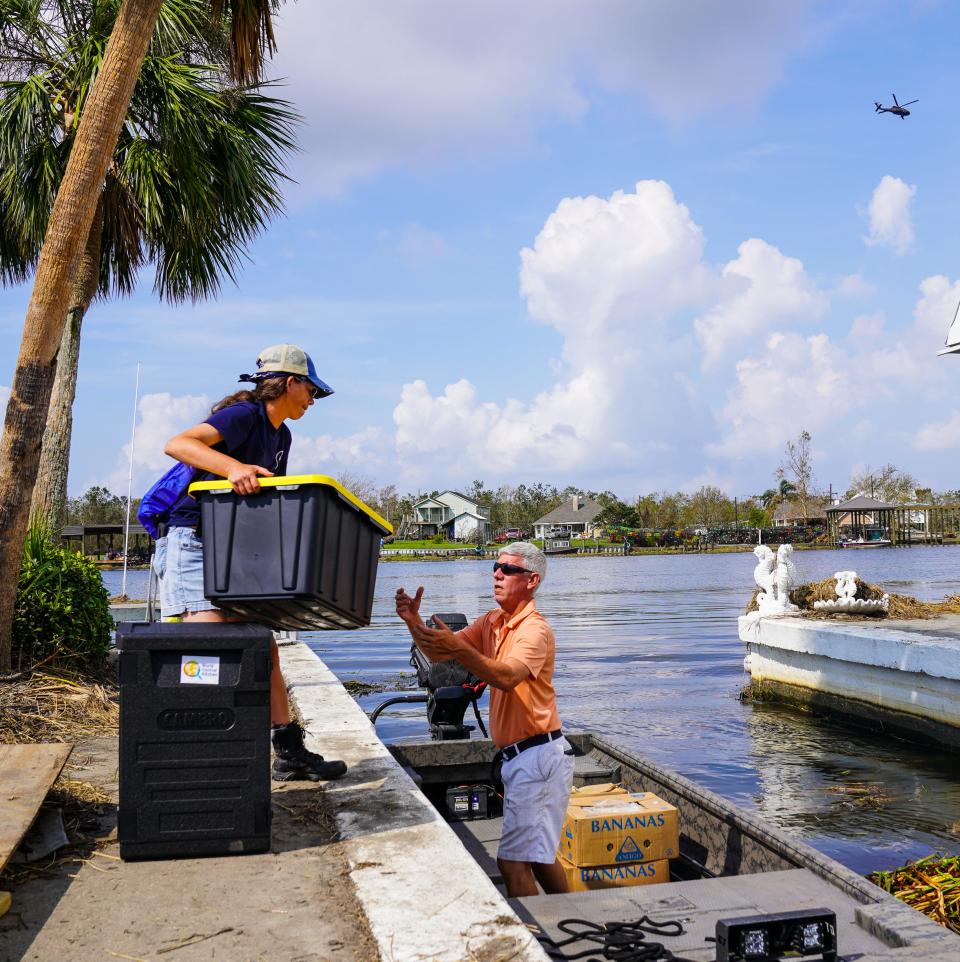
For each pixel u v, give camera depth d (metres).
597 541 112.81
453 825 5.34
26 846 3.09
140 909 2.66
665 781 4.84
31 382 5.82
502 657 3.92
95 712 5.51
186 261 10.71
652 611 27.84
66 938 2.46
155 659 3.07
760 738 9.67
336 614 3.40
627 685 13.33
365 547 3.54
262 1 6.44
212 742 3.09
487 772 5.70
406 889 2.78
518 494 148.88
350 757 4.54
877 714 9.86
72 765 4.32
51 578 6.51
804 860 3.62
